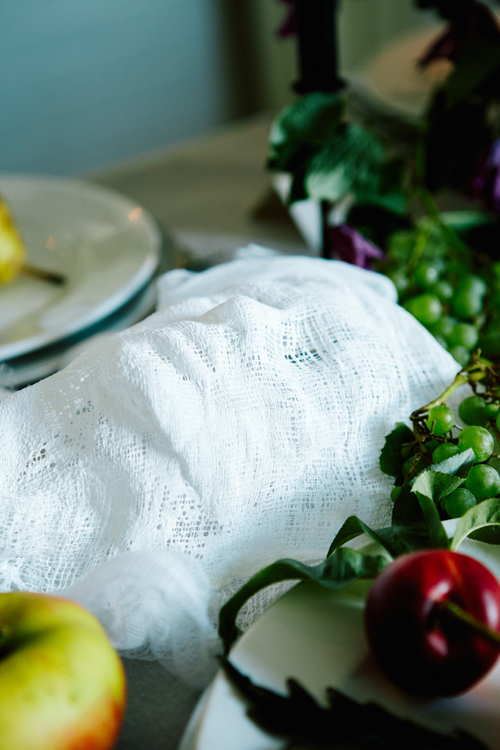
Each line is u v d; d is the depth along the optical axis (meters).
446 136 0.78
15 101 2.67
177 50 2.88
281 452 0.54
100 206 0.89
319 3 0.70
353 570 0.46
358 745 0.43
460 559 0.45
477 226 0.75
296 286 0.61
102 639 0.45
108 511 0.54
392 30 2.78
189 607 0.48
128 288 0.74
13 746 0.42
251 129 1.32
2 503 0.54
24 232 0.87
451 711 0.45
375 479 0.56
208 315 0.57
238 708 0.44
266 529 0.54
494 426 0.56
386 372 0.57
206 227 1.00
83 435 0.55
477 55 0.76
